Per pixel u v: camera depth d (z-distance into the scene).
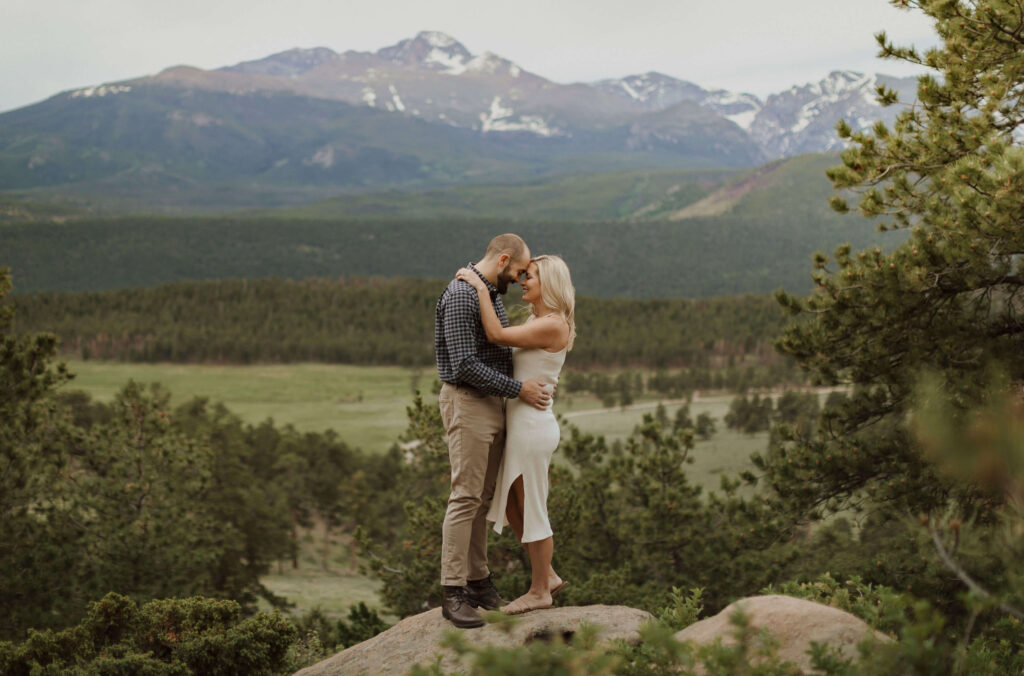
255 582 31.27
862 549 9.18
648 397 152.88
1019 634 3.63
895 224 8.19
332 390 195.88
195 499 21.48
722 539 13.09
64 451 14.80
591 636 2.94
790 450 9.88
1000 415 2.12
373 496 64.00
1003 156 6.72
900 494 7.88
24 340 11.41
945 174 7.21
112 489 17.30
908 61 7.97
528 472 4.43
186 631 6.40
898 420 9.12
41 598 11.80
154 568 15.40
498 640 4.10
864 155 7.81
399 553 15.70
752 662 2.91
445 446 13.06
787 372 145.12
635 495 14.96
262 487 55.31
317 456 66.75
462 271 4.43
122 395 19.69
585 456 15.27
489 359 4.45
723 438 57.03
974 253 7.09
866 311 8.32
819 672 2.72
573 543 13.76
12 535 12.07
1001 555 2.48
